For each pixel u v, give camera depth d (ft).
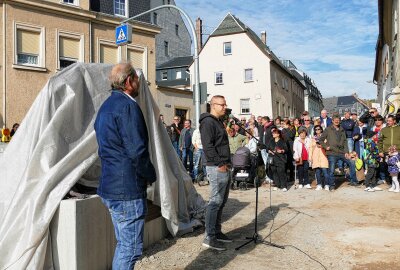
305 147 34.42
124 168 10.39
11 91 57.21
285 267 14.79
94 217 13.44
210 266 14.89
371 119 37.04
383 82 86.84
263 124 41.78
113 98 10.86
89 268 13.08
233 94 126.62
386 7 64.18
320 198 28.91
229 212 24.49
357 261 15.37
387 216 22.49
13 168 14.34
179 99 85.66
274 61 125.18
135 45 74.74
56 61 62.18
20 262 12.14
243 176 33.81
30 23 59.47
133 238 10.59
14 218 12.74
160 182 17.17
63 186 13.11
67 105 14.51
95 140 14.42
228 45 128.16
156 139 17.47
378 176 36.35
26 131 14.64
